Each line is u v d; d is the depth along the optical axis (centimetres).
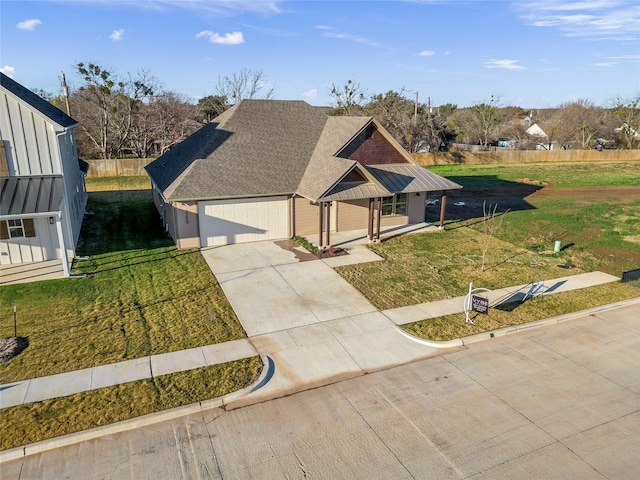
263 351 1191
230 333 1280
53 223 1772
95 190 3447
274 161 2220
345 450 846
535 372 1123
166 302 1468
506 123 8481
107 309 1404
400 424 922
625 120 7012
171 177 2192
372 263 1875
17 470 788
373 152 2288
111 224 2409
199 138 2414
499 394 1028
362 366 1136
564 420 941
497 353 1212
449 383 1070
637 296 1585
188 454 832
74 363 1109
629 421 941
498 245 2178
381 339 1269
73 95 5166
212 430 898
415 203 2519
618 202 3206
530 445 866
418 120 5794
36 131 1667
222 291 1565
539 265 1895
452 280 1711
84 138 4950
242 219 2081
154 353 1164
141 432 889
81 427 888
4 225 1698
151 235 2214
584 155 6019
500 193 3578
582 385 1069
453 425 921
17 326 1285
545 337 1303
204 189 1966
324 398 1005
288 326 1330
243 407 972
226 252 1975
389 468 803
